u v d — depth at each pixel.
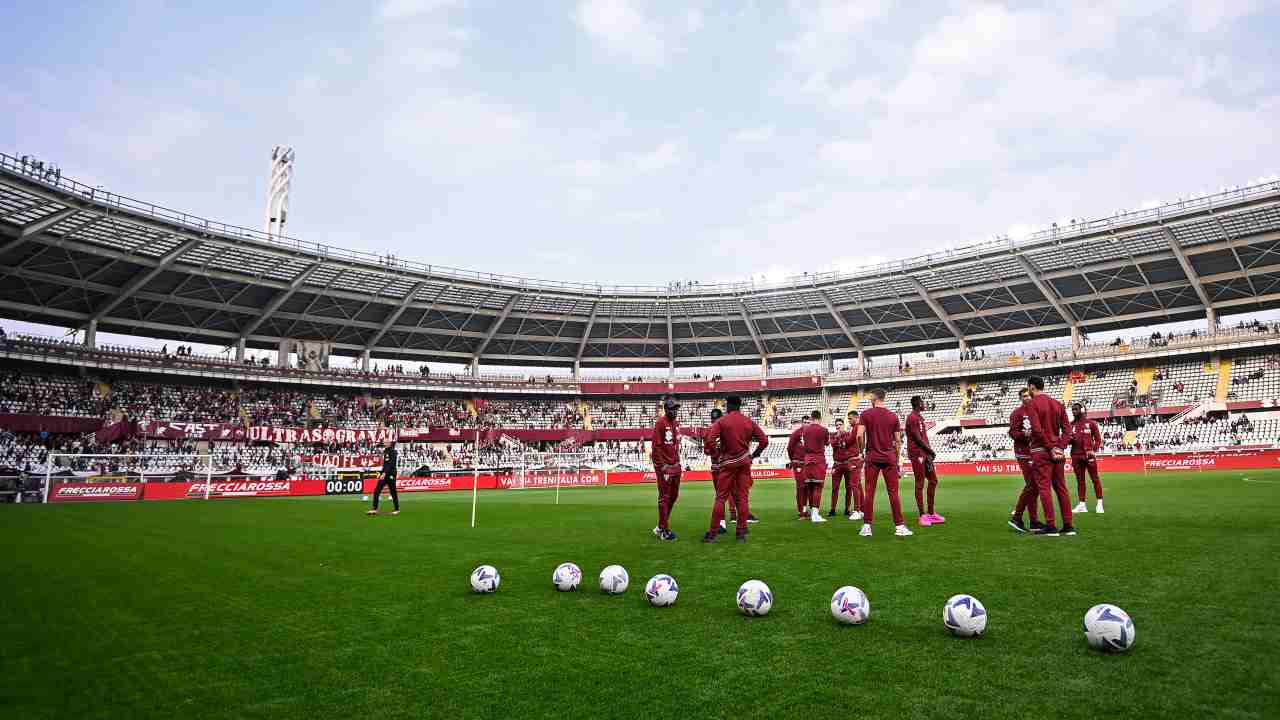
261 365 49.44
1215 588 6.03
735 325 61.41
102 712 3.75
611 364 64.88
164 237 38.81
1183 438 44.06
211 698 3.95
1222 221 40.09
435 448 52.88
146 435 40.56
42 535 12.38
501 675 4.28
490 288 52.97
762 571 7.56
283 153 57.72
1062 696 3.74
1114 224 42.38
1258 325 45.84
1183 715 3.45
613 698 3.87
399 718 3.62
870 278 52.47
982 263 48.16
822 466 13.08
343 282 48.16
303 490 32.03
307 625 5.55
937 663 4.33
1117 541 8.84
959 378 56.09
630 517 15.55
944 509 14.64
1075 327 51.50
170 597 6.66
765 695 3.86
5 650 4.92
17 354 39.84
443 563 8.70
